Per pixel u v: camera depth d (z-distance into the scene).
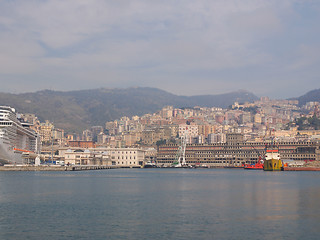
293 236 73.94
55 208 102.69
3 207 103.69
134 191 147.62
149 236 73.69
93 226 81.50
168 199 122.81
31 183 178.50
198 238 72.50
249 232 76.81
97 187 163.00
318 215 93.38
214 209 102.44
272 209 102.31
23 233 75.50
